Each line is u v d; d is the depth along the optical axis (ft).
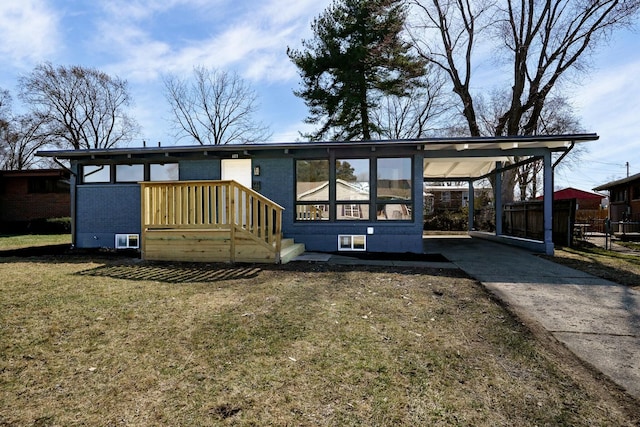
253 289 15.97
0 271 19.93
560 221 35.83
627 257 26.76
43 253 28.50
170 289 15.87
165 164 30.86
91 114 90.63
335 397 7.36
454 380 8.14
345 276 18.88
